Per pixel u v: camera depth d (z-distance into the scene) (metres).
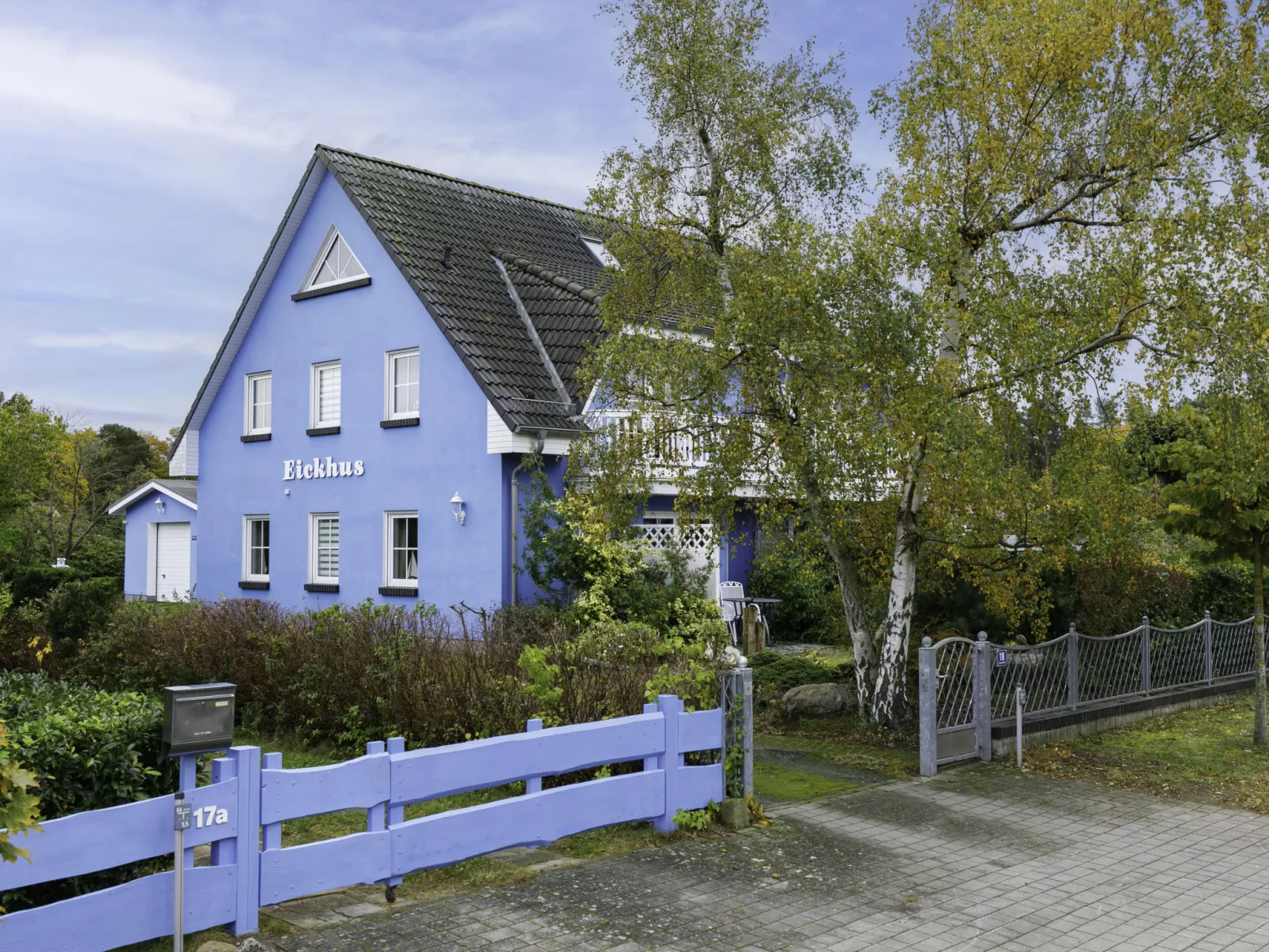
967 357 10.68
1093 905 6.41
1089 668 12.28
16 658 14.52
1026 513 11.19
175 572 25.38
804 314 10.37
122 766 5.90
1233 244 10.08
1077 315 10.84
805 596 19.08
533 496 16.36
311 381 20.00
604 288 16.97
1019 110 10.87
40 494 38.75
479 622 14.92
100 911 4.97
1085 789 9.48
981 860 7.29
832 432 10.44
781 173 12.32
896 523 12.34
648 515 18.62
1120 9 10.15
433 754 6.29
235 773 5.45
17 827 3.61
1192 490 11.34
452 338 16.70
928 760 9.94
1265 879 6.98
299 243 20.27
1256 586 11.43
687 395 11.07
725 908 6.18
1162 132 10.19
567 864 6.96
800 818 8.30
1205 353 10.08
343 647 11.05
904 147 11.16
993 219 11.02
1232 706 13.88
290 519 20.30
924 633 13.83
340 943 5.46
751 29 12.38
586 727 7.13
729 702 8.16
